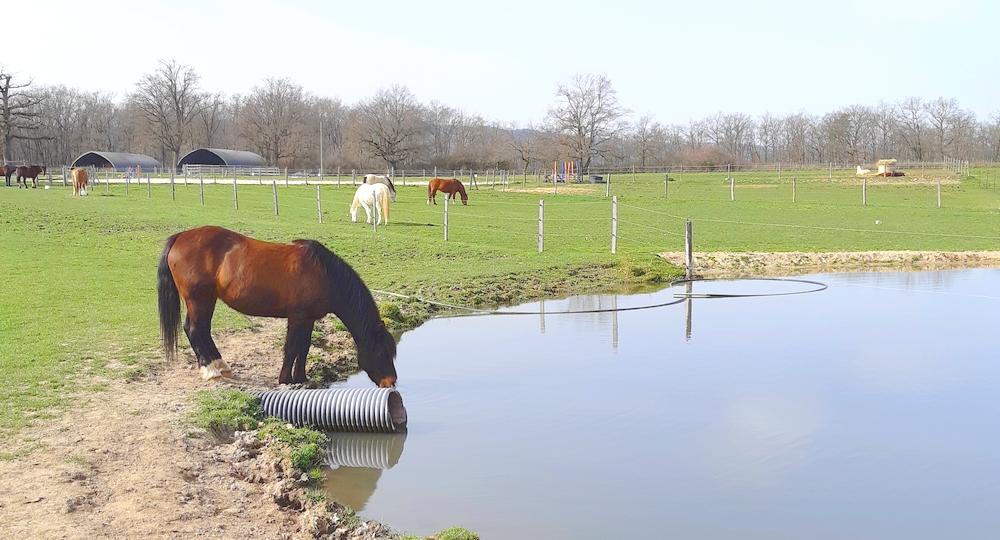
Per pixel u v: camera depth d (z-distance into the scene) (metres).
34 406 8.76
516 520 7.19
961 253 25.50
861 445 9.15
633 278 21.27
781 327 15.77
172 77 116.62
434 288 18.38
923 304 18.28
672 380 11.87
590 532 6.96
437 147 120.44
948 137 112.19
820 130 118.50
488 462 8.57
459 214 35.81
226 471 7.55
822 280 21.95
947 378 11.99
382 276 19.55
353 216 30.77
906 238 28.62
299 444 8.41
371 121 101.19
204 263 10.04
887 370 12.44
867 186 57.09
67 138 127.06
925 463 8.62
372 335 10.20
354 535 6.60
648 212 37.62
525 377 12.02
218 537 6.14
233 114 142.62
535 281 20.20
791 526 7.13
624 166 100.81
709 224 32.59
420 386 11.49
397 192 51.44
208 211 33.28
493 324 16.03
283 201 41.47
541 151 90.69
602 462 8.59
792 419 10.05
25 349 11.12
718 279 22.22
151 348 11.48
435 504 7.52
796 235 29.25
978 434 9.51
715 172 85.56
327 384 11.32
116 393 9.42
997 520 7.29
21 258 20.16
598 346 14.12
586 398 10.91
